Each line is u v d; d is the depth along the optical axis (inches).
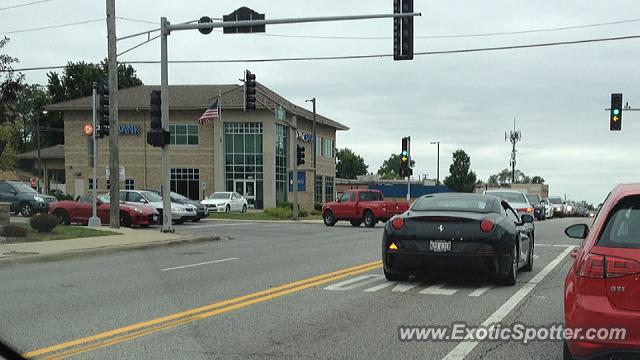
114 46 932.0
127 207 1027.3
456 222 393.7
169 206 869.2
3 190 1279.5
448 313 326.3
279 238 863.7
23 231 740.7
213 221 1349.7
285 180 2222.0
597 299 198.1
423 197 453.1
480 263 387.9
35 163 2824.8
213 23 800.9
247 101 1070.4
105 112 922.7
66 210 1068.5
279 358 243.6
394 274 429.7
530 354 250.8
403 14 735.1
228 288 406.3
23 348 257.8
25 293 389.4
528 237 486.6
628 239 202.4
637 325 190.4
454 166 4074.8
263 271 491.8
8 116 789.9
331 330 288.5
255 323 302.7
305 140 2331.4
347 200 1222.3
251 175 2117.4
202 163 2126.0
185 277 459.2
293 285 417.4
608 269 197.6
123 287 412.5
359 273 477.4
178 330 288.8
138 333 283.0
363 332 284.8
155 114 848.9
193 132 2132.1
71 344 264.1
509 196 947.3
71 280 446.0
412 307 342.3
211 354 249.0
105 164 2148.1
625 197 210.8
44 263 558.3
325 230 1058.1
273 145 2100.1
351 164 5629.9
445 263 392.2
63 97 2906.0
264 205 2103.8
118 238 754.8
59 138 3034.0
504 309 337.1
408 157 1457.9
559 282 436.8
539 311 332.2
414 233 398.6
